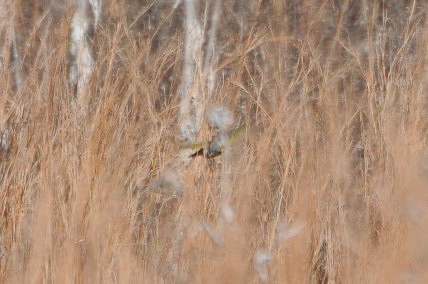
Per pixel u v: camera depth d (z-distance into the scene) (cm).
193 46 1747
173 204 1495
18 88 1584
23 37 1694
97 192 1446
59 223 1436
